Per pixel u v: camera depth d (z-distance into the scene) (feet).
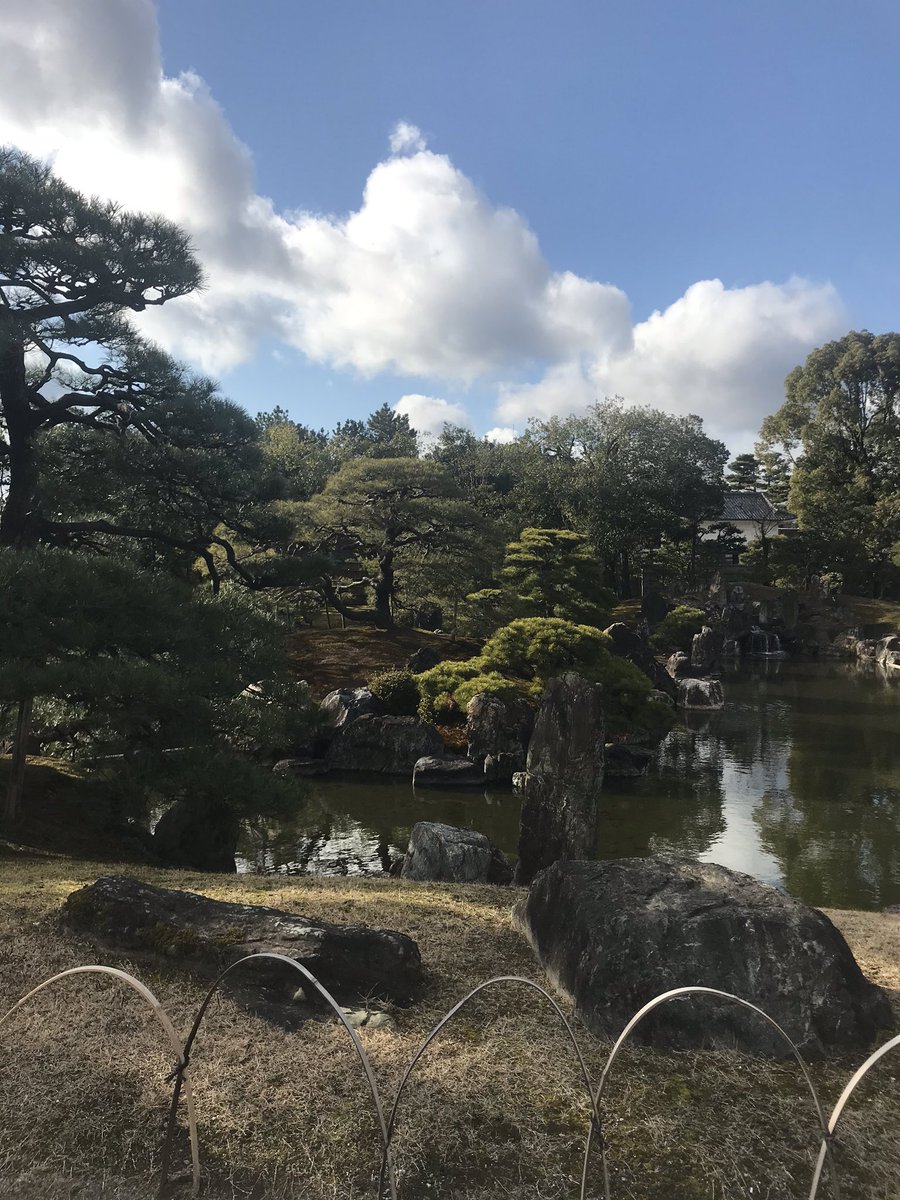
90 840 39.50
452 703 81.87
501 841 56.44
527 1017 16.78
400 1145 12.35
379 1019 16.03
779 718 107.45
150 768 37.37
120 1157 12.03
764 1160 12.46
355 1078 14.05
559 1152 12.45
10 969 17.51
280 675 44.68
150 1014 15.93
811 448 238.07
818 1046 15.43
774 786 72.23
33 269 55.72
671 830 59.16
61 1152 12.05
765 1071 14.82
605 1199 10.69
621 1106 13.66
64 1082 13.67
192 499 63.93
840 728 100.48
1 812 38.65
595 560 127.75
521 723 76.48
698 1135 12.97
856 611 207.21
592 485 199.11
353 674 100.99
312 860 51.65
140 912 18.94
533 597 119.65
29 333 54.44
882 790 70.90
